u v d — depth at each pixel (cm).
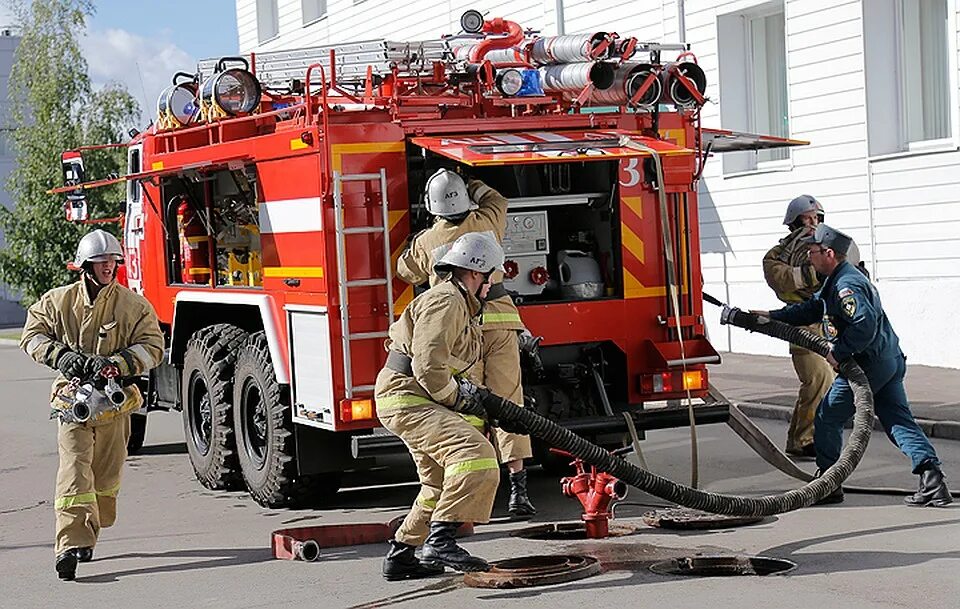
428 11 2452
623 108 906
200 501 1006
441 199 823
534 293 894
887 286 1523
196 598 696
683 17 1831
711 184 1798
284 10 3064
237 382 989
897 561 677
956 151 1429
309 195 862
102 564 797
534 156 800
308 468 912
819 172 1620
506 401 669
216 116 1005
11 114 3419
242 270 1025
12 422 1606
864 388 805
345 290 836
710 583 654
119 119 3253
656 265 909
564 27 2067
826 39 1593
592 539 778
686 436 1184
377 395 689
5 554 848
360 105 859
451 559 669
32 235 3244
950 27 1437
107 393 751
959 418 1118
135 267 1252
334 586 700
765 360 1664
